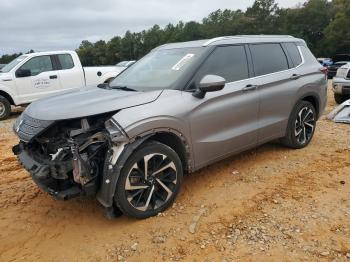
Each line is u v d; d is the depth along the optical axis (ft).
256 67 15.90
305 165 16.55
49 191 11.51
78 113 11.20
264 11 238.68
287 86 16.98
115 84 15.34
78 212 13.14
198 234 11.35
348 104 26.32
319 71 19.15
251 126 15.40
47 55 35.45
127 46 297.53
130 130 11.16
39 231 12.05
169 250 10.68
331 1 223.30
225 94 14.06
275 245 10.61
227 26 256.32
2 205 13.94
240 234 11.25
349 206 12.63
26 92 34.27
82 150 11.18
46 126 11.24
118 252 10.72
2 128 29.60
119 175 11.27
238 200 13.35
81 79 36.88
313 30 217.15
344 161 16.92
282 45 17.81
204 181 15.07
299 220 11.84
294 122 17.87
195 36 274.36
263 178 15.24
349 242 10.58
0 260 10.61
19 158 12.60
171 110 12.26
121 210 11.74
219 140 14.01
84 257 10.61
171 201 12.80
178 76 13.55
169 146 13.07
